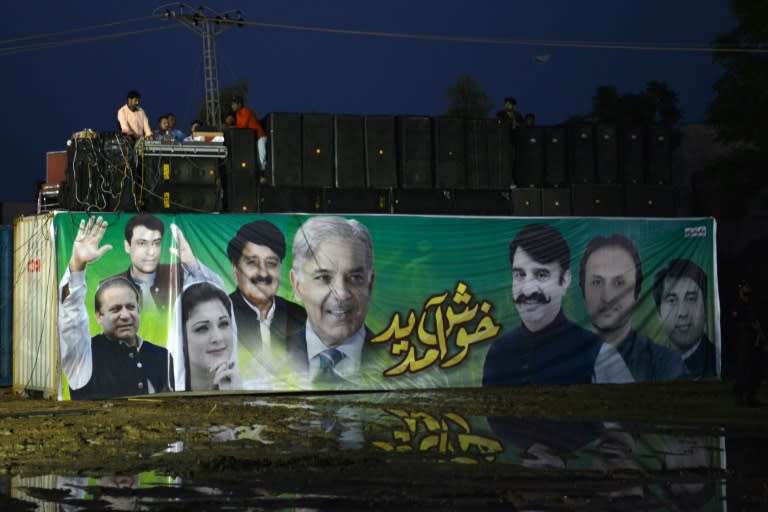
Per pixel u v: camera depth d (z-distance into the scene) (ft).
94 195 55.31
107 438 39.47
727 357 73.41
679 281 66.23
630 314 64.95
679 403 52.95
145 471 31.96
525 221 63.00
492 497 27.89
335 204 59.82
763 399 54.85
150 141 56.54
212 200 57.67
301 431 41.50
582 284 63.93
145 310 55.21
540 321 62.95
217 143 57.82
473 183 62.75
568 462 33.71
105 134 56.08
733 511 26.30
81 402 53.06
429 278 60.80
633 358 64.80
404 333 60.13
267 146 59.21
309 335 58.08
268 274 57.52
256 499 27.55
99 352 54.24
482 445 37.60
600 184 65.36
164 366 55.36
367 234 59.67
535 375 62.59
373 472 31.60
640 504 27.12
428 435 40.34
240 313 56.85
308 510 26.21
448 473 31.42
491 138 63.26
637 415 47.80
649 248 65.62
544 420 45.78
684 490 29.09
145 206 56.44
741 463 33.71
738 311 51.93
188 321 55.88
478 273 61.77
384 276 59.82
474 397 56.03
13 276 63.00
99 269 54.49
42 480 30.55
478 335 61.62
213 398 55.67
